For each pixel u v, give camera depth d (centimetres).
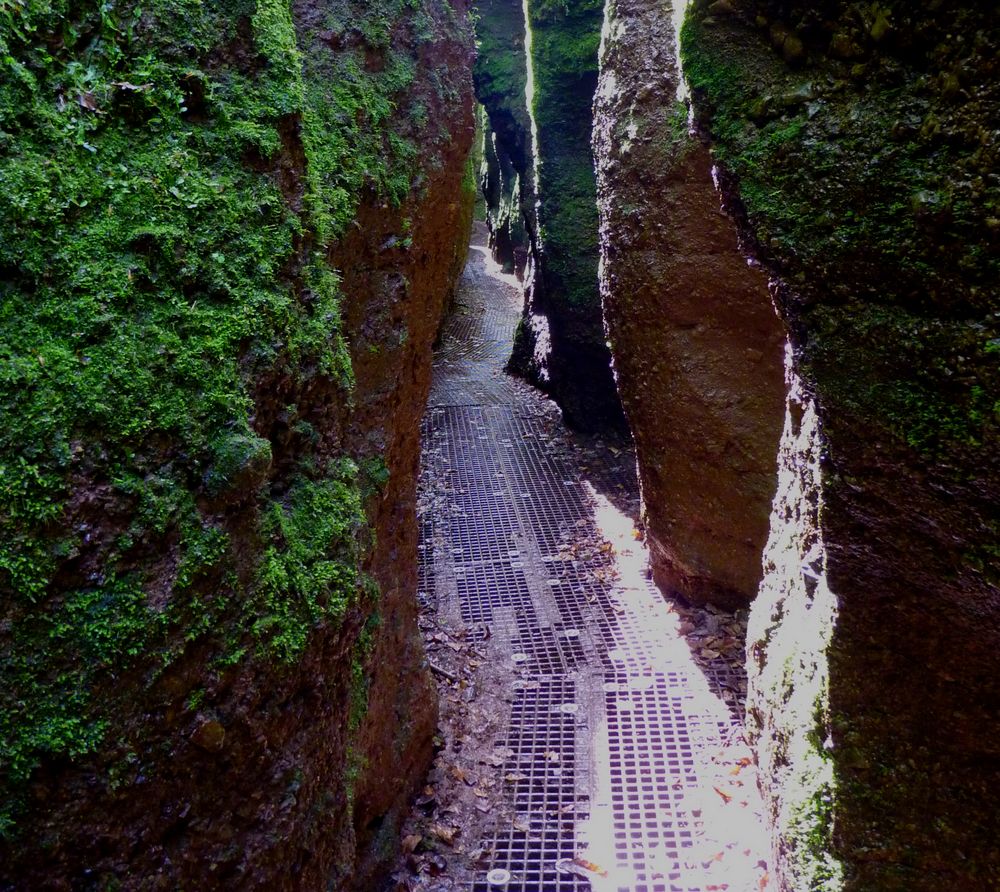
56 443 134
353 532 216
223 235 170
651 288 511
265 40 188
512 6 1161
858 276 161
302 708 191
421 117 350
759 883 327
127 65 158
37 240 138
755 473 499
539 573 653
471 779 411
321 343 205
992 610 165
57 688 131
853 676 208
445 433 978
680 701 471
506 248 1977
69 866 133
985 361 143
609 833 372
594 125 611
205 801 159
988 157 137
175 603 148
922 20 143
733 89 181
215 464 157
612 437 907
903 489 165
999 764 193
